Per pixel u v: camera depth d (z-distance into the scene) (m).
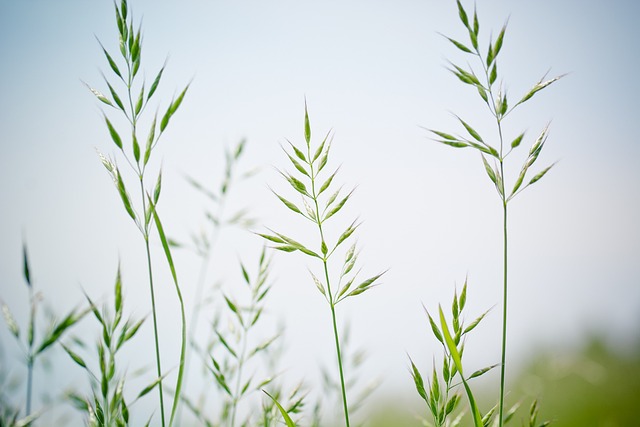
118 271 0.47
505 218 0.46
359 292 0.45
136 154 0.46
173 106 0.47
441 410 0.47
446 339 0.44
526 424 0.51
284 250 0.46
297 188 0.46
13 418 0.49
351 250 0.46
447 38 0.48
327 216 0.46
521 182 0.46
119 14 0.47
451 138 0.47
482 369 0.46
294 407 0.53
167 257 0.46
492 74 0.47
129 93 0.47
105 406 0.46
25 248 0.48
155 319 0.46
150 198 0.46
